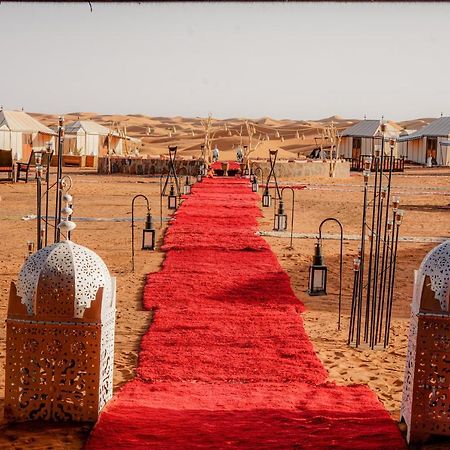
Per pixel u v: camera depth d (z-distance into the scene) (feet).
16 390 16.11
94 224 62.75
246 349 25.07
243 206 75.87
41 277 15.85
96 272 16.16
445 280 15.42
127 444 14.93
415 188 122.11
